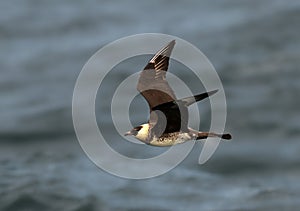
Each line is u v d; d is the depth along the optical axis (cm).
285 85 3431
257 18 4322
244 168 2764
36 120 3228
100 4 5159
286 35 4034
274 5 4494
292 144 2923
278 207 2419
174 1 5028
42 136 3070
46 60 4112
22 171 2673
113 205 2409
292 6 4419
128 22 4706
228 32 4191
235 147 2895
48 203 2427
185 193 2509
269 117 3130
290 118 3120
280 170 2745
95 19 4834
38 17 4941
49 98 3528
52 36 4559
